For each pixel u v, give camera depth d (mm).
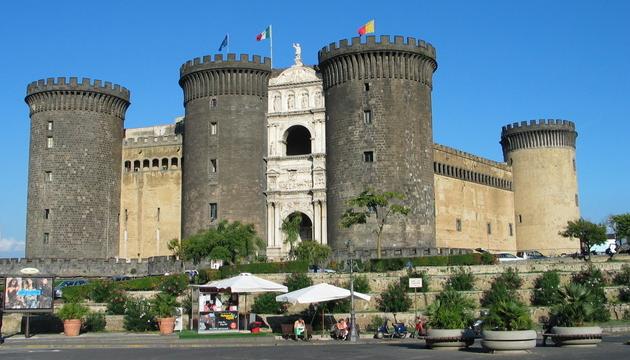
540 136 109688
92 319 48594
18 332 47938
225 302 47156
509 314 30906
